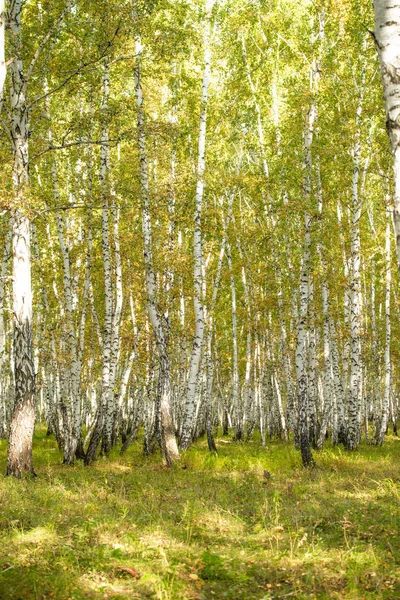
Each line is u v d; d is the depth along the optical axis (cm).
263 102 2303
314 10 1720
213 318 2633
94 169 1858
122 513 768
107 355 1608
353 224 1880
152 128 1486
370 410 4028
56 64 1340
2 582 469
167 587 469
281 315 2322
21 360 1176
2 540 598
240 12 1748
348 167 1891
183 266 1766
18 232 1195
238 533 684
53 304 2278
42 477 1165
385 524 735
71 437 1572
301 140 1861
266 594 479
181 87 1889
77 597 443
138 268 1966
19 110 1235
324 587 500
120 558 555
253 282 2480
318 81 1568
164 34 1441
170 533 663
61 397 2009
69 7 1277
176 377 3061
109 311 1614
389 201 1862
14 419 1161
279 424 3378
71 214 2173
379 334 2966
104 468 1425
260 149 2166
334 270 2152
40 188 1694
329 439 2655
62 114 1788
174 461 1452
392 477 1198
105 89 1495
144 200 1505
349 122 1858
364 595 471
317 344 2923
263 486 1089
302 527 713
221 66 1934
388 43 440
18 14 1241
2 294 1695
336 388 2275
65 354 1736
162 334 1537
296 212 1552
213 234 1927
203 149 1642
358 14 1703
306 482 1141
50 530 639
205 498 930
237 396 2730
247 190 2145
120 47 1399
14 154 1231
